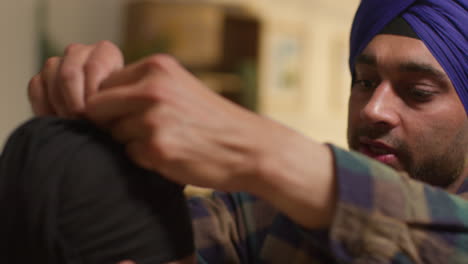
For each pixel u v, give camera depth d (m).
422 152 0.65
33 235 0.38
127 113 0.39
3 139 3.08
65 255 0.39
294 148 0.39
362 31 0.71
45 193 0.38
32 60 3.38
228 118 0.38
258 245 0.70
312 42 5.95
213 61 4.38
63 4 3.97
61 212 0.39
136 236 0.41
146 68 0.38
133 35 4.41
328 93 6.27
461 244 0.42
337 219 0.39
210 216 0.72
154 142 0.36
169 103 0.36
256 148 0.38
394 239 0.40
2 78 3.10
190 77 0.39
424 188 0.44
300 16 5.77
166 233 0.44
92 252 0.40
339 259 0.39
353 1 6.42
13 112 3.19
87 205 0.39
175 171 0.38
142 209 0.42
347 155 0.41
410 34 0.66
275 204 0.40
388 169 0.43
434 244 0.41
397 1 0.67
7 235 0.39
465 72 0.65
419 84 0.65
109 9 4.45
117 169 0.41
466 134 0.67
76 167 0.39
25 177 0.39
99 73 0.43
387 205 0.41
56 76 0.46
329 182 0.40
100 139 0.42
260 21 5.24
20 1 3.24
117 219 0.40
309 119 5.87
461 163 0.68
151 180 0.43
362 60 0.69
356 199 0.40
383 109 0.65
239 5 4.96
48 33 3.51
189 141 0.36
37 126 0.41
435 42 0.64
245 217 0.72
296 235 0.58
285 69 5.63
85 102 0.43
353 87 0.73
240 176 0.38
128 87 0.38
